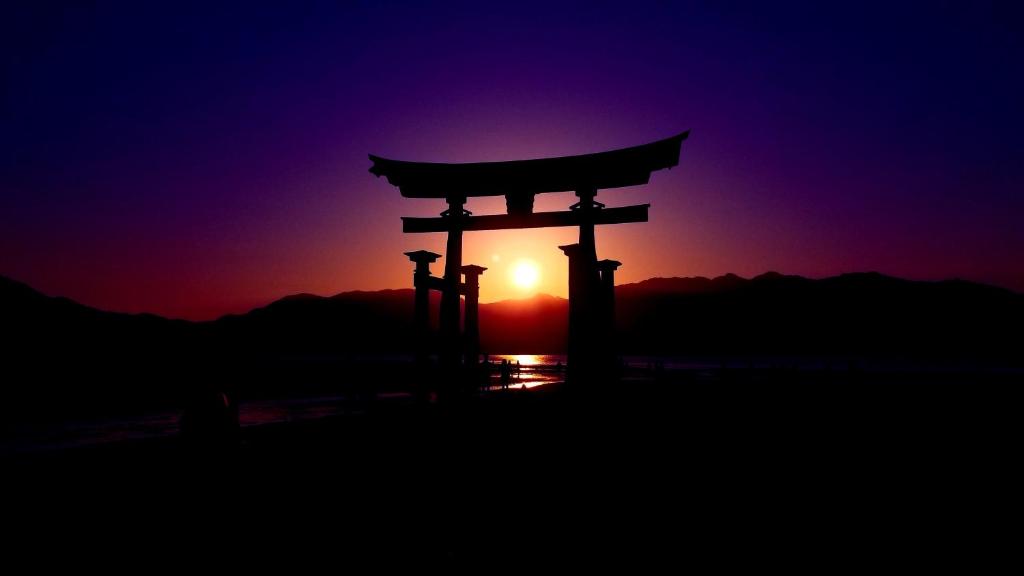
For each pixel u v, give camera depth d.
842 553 6.51
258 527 6.90
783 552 6.50
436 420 14.96
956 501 8.73
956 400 24.41
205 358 71.31
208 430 8.51
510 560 6.17
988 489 9.51
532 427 14.66
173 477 8.45
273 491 8.36
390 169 16.12
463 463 10.89
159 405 28.69
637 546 6.66
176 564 5.70
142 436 17.61
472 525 7.35
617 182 15.16
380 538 6.75
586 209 15.16
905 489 9.46
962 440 14.59
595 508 8.22
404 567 5.90
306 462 10.15
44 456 9.64
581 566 6.04
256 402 26.81
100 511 7.06
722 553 6.50
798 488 9.48
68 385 34.78
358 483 9.09
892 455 12.44
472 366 18.19
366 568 5.83
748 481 9.95
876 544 6.83
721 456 12.17
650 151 14.18
